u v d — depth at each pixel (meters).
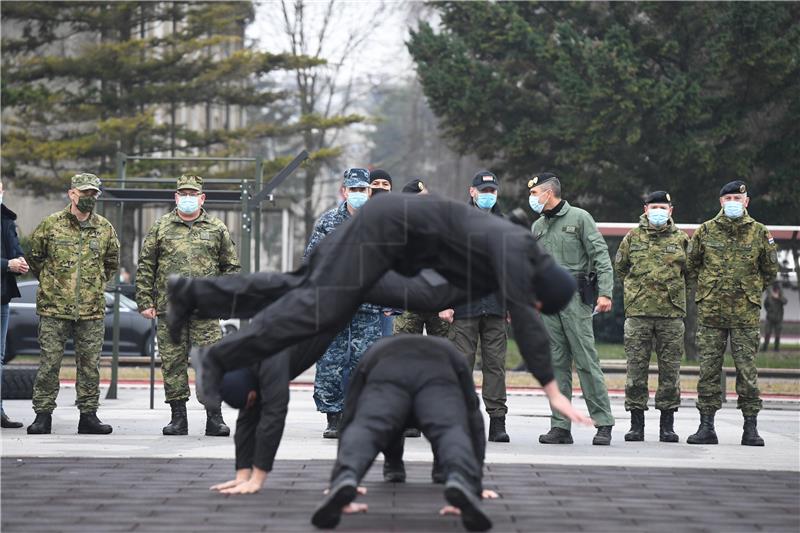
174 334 7.71
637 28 38.59
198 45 43.31
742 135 37.31
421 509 7.71
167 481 8.86
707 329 12.60
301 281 7.58
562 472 9.63
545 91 40.91
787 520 7.58
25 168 45.34
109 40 44.00
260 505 7.83
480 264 7.26
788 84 37.03
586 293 12.12
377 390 7.21
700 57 38.34
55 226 12.38
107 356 27.33
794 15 37.53
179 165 43.03
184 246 12.84
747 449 11.99
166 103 44.78
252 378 8.00
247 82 48.75
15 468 9.52
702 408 12.60
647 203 12.66
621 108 35.81
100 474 9.21
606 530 7.14
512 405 17.78
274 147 66.00
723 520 7.55
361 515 7.50
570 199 39.19
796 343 33.25
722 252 12.55
